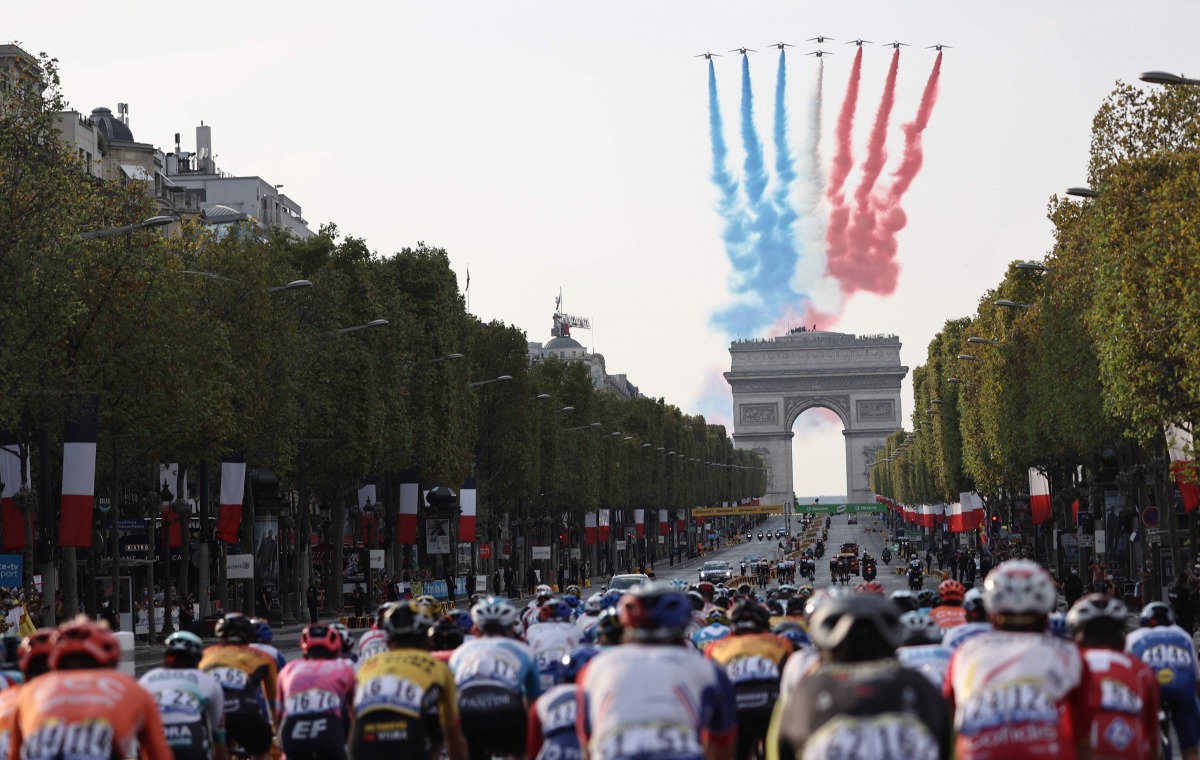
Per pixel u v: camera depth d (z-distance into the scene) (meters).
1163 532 130.75
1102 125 117.44
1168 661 32.97
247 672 35.06
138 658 119.69
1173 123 115.00
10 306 91.25
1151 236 99.56
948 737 18.88
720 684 22.45
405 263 198.12
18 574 94.31
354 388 167.25
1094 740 27.36
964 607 38.03
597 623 48.06
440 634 38.81
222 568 154.00
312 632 33.62
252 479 153.00
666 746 21.00
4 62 126.69
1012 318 183.38
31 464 123.19
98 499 151.25
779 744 19.34
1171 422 107.94
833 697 18.77
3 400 91.44
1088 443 141.25
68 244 92.69
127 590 147.62
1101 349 110.62
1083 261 145.00
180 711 31.41
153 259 110.75
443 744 37.72
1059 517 189.75
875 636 19.23
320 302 162.38
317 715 32.53
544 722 28.67
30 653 28.53
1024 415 176.00
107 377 110.75
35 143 96.38
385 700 29.52
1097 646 28.41
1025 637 22.73
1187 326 96.00
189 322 119.06
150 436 118.31
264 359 139.00
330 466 167.88
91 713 23.39
